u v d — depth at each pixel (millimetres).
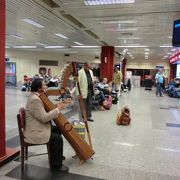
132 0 4715
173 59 17719
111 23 6918
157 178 2941
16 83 18984
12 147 3787
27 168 3080
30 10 5797
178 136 4816
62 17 6523
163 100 11156
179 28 5227
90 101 6027
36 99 2875
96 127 5367
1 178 2807
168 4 4852
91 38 10305
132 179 2893
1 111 3064
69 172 3025
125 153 3762
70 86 4020
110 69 13383
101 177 2924
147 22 6586
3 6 2986
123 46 13188
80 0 4828
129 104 9414
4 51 3037
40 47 15977
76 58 22016
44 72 20828
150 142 4367
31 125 2904
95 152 3764
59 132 3248
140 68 26266
